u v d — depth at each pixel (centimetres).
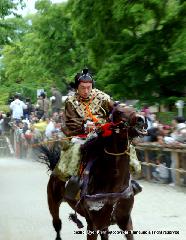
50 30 4384
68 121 896
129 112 826
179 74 2731
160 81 2744
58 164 920
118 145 843
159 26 2802
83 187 863
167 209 1469
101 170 852
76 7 2898
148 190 1817
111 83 2766
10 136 3562
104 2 2797
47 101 3366
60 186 971
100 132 850
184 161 1830
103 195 843
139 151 2112
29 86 6341
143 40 2717
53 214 1027
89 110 892
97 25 2861
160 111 2852
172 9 2705
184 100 2648
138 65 2725
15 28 3450
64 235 1192
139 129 822
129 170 865
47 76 4725
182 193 1730
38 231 1249
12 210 1521
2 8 3269
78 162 884
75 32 3020
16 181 2141
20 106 3466
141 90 2761
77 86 900
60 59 4438
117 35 2859
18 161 3023
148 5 2703
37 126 2891
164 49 2708
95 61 2933
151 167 2044
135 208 1497
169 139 1952
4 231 1255
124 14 2741
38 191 1861
